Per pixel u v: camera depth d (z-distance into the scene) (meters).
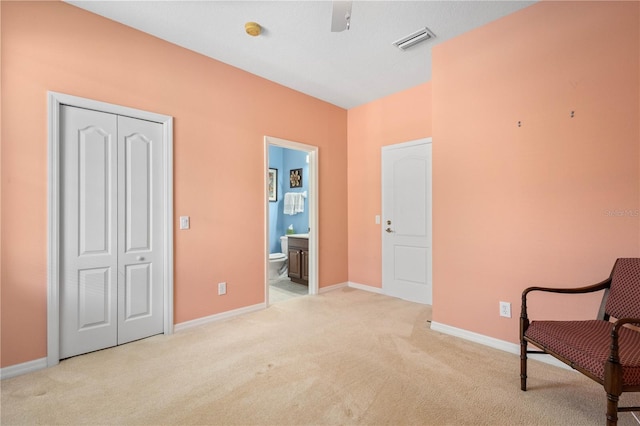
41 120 2.06
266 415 1.58
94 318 2.30
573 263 2.04
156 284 2.62
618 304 1.72
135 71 2.48
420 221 3.60
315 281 3.96
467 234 2.55
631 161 1.84
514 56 2.29
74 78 2.19
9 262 1.96
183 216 2.76
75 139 2.21
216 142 2.99
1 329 1.93
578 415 1.57
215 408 1.64
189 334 2.64
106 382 1.88
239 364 2.11
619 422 1.52
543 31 2.16
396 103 3.82
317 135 3.98
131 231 2.48
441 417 1.56
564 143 2.07
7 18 1.95
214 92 2.97
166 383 1.87
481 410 1.62
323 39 2.63
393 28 2.47
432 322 2.78
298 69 3.19
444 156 2.70
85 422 1.53
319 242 4.02
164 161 2.64
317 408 1.64
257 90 3.32
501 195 2.36
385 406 1.65
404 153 3.74
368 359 2.18
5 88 1.94
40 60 2.06
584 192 2.00
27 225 2.01
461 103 2.59
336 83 3.53
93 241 2.29
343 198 4.36
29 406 1.65
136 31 2.49
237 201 3.15
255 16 2.31
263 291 3.36
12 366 1.96
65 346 2.17
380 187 4.02
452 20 2.38
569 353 1.47
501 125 2.36
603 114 1.93
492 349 2.35
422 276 3.59
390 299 3.73
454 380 1.90
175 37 2.61
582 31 2.00
